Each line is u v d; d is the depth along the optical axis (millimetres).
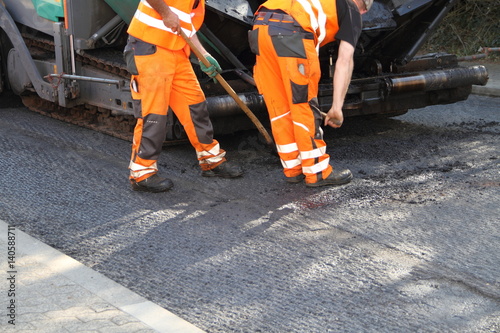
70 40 6074
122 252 3725
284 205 4453
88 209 4402
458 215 4195
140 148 4680
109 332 2662
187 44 4664
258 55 4695
